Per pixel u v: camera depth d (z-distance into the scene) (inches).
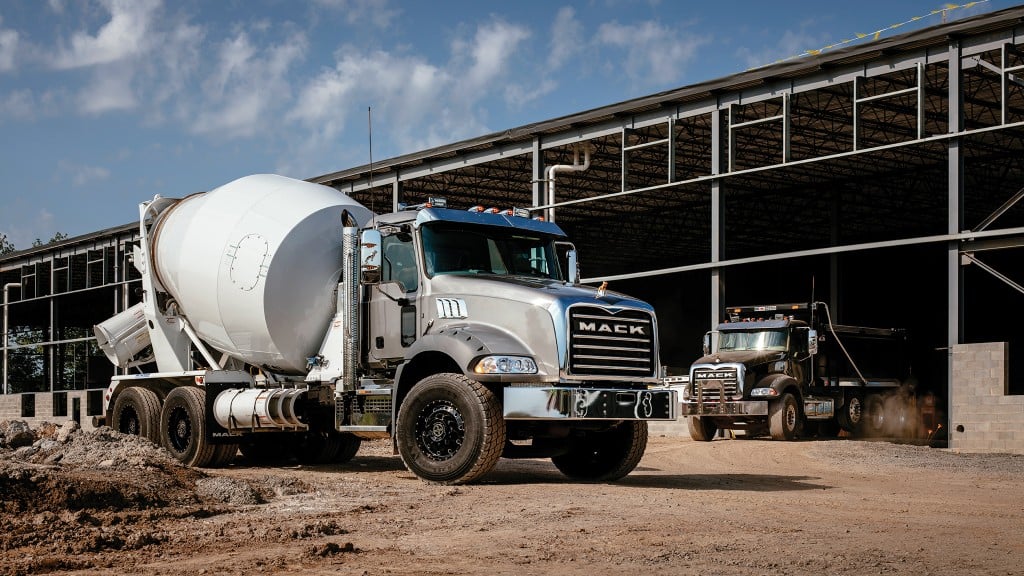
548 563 287.3
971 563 287.9
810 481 584.7
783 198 1903.3
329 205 628.4
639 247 2364.7
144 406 671.1
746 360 1044.5
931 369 1363.2
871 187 1813.5
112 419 699.4
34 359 3157.0
